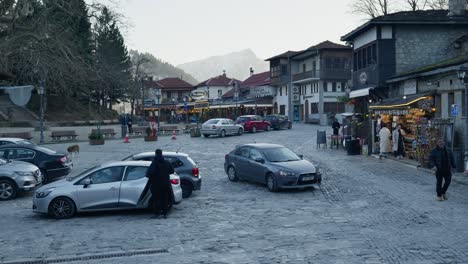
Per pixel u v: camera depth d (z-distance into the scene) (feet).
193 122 236.84
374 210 44.96
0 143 79.82
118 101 289.53
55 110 238.68
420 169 71.05
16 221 43.70
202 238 36.17
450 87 73.51
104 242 35.40
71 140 146.72
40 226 41.32
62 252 32.91
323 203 49.49
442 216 41.32
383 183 60.13
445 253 30.63
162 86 355.97
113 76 130.31
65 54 103.96
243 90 312.91
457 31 104.27
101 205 44.80
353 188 57.57
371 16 189.06
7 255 32.32
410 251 31.27
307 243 33.99
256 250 32.48
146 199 45.11
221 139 139.74
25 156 64.28
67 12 106.73
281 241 34.71
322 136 112.06
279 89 265.13
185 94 356.18
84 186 44.86
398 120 89.61
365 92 108.27
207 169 78.43
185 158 55.06
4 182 55.26
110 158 95.20
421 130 73.41
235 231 38.14
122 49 252.01
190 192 54.29
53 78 106.73
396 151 83.61
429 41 104.27
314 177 57.36
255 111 251.39
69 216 44.50
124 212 47.09
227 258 30.68
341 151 104.78
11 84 107.96
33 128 188.44
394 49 103.81
